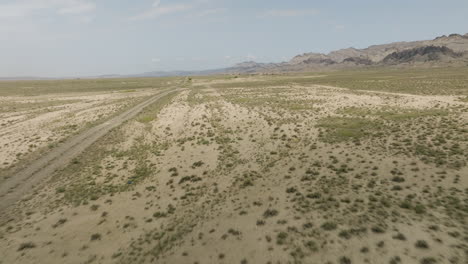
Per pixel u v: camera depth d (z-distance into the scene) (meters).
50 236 12.87
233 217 13.90
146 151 26.39
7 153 25.56
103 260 11.12
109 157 25.00
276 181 17.97
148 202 16.41
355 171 17.83
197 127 34.72
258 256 10.50
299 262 9.84
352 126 29.44
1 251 11.65
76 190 18.11
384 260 9.30
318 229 11.73
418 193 13.83
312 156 21.81
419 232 10.55
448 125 25.47
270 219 13.21
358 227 11.46
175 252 11.36
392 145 21.81
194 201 16.23
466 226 10.52
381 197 13.89
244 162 22.23
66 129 35.31
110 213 15.11
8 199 16.95
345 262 9.48
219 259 10.61
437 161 17.28
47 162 23.59
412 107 38.06
